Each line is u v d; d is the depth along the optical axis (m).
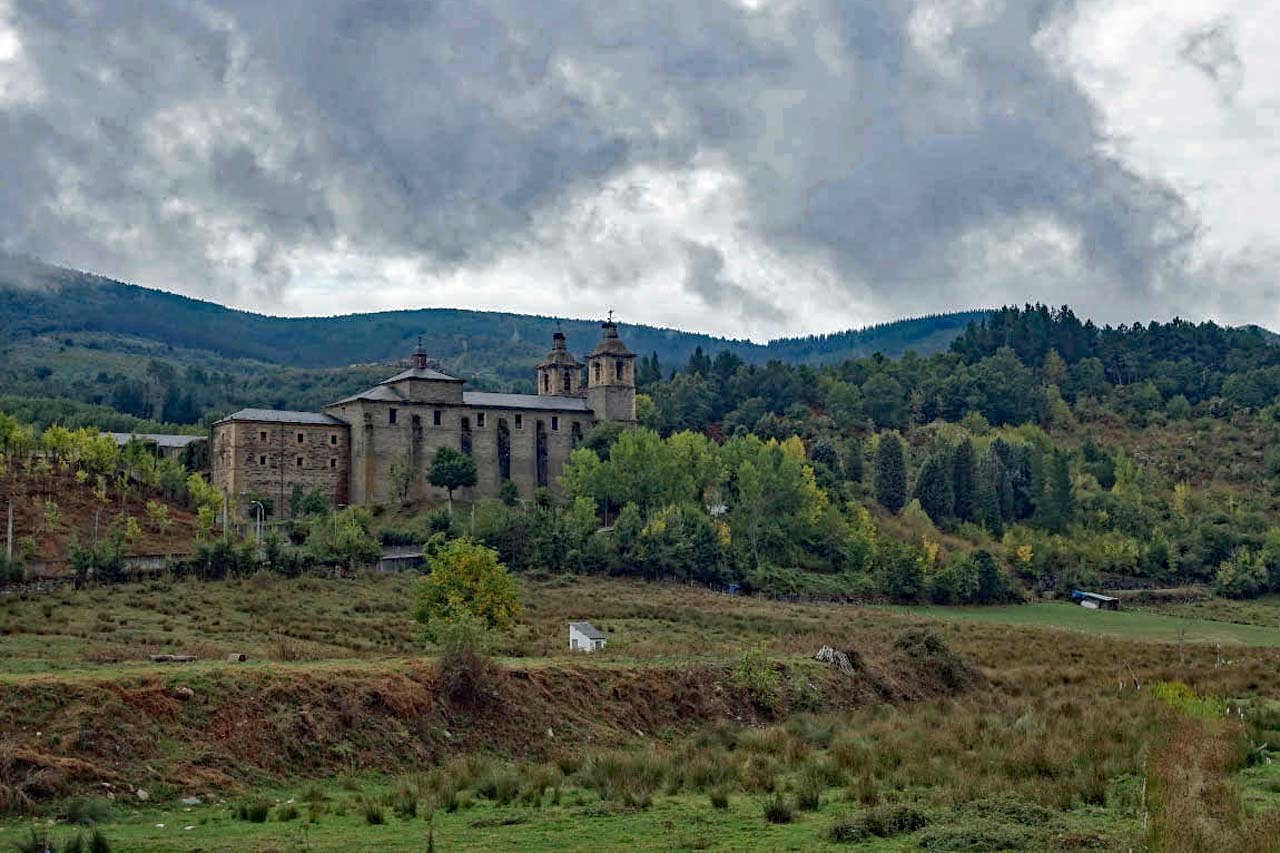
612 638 105.25
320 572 136.12
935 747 54.91
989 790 44.31
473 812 43.09
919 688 79.69
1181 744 53.25
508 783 46.59
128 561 124.38
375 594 125.44
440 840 37.84
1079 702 72.44
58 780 43.44
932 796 43.75
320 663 62.59
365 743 53.06
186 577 122.62
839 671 77.00
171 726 49.44
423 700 57.44
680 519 181.25
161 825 41.06
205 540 141.50
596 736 60.62
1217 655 110.94
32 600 102.12
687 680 68.81
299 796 46.41
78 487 161.75
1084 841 36.06
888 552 193.75
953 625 137.25
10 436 165.88
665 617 127.06
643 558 170.12
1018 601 191.88
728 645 95.25
